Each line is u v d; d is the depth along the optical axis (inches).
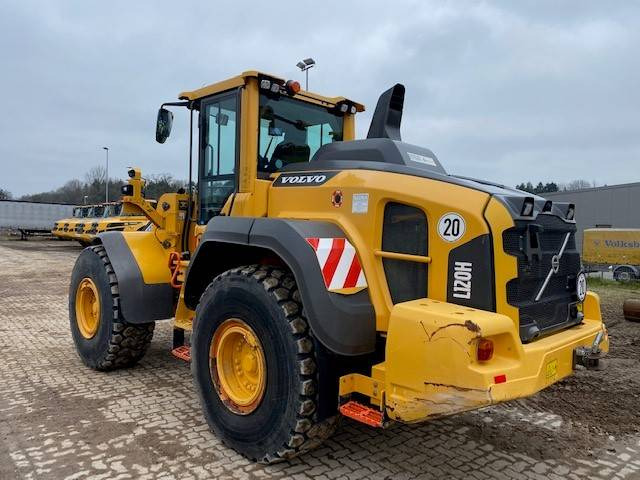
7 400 162.1
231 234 132.3
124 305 176.7
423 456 130.8
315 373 116.0
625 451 137.1
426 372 99.8
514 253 108.7
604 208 1138.7
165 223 188.7
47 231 1234.6
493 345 99.7
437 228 113.2
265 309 121.1
